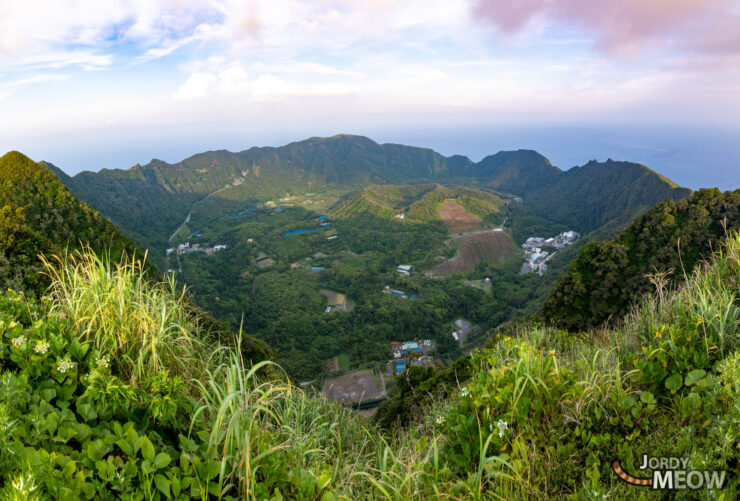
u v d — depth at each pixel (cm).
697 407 282
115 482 199
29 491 167
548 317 2756
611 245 2792
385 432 595
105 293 381
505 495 256
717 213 2628
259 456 234
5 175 3622
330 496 247
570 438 301
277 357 2033
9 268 777
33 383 262
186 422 286
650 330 395
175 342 414
